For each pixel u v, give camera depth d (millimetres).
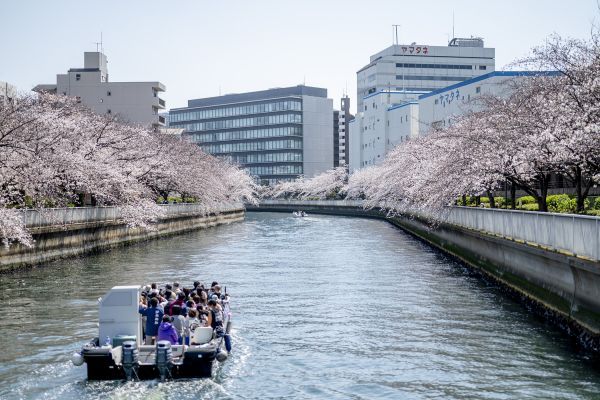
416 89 160750
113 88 112000
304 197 155500
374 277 35406
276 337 22141
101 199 47844
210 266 40438
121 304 17844
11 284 32250
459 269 38781
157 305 18797
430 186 40531
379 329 23078
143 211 50125
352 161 145375
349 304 27578
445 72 161875
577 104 25266
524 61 27688
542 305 23797
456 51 162000
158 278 34969
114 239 52781
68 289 30859
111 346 17141
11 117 35625
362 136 139250
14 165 36281
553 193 51062
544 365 18438
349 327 23438
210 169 87812
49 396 15961
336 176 143000
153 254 47781
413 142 64688
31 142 36969
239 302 28156
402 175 60969
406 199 55719
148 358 17250
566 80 26719
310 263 42156
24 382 17047
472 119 39594
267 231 75688
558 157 25391
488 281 33281
